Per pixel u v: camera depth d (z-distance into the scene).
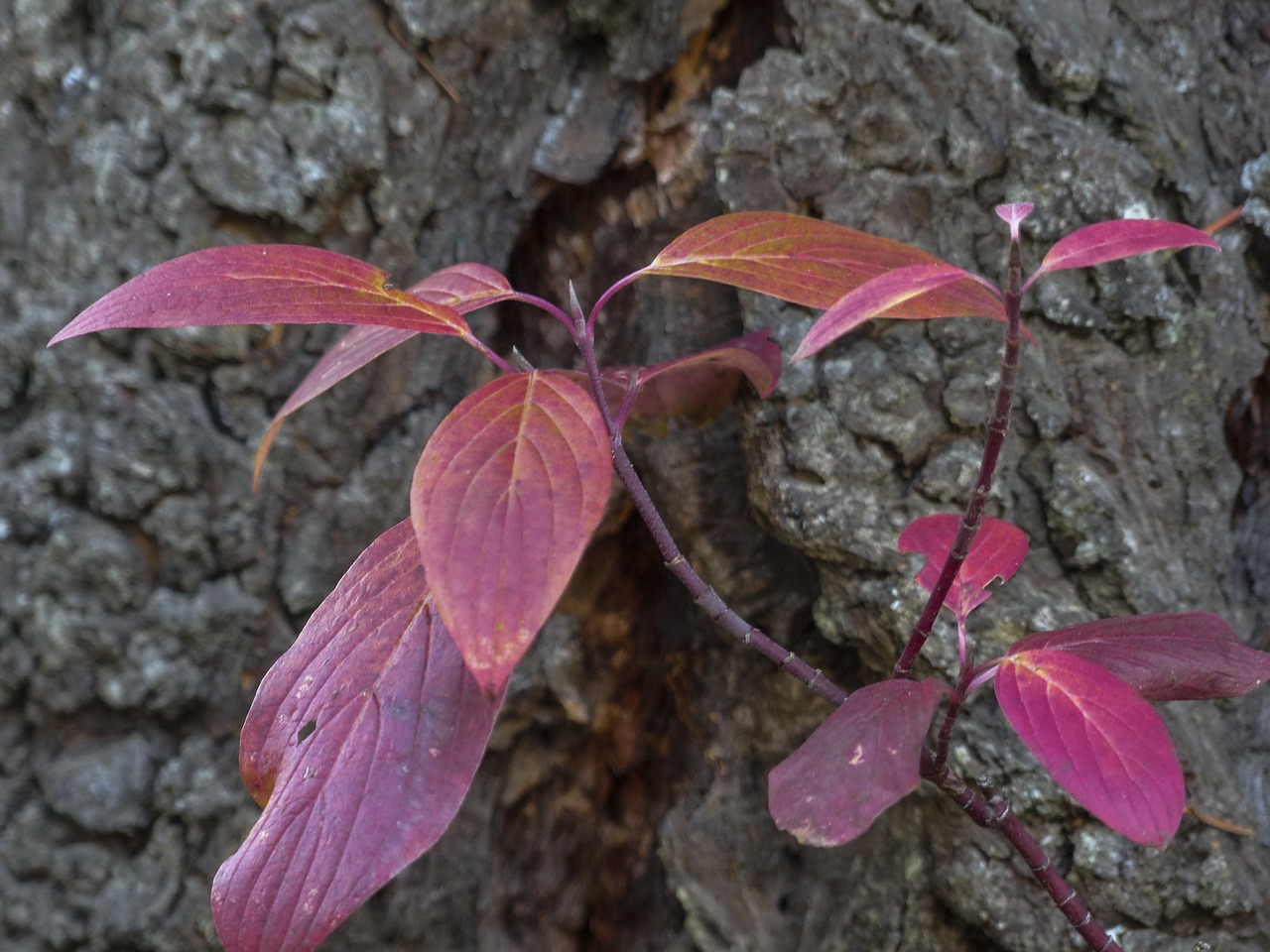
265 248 0.65
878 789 0.65
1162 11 0.84
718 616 0.67
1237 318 0.84
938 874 0.82
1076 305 0.82
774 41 0.83
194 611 0.85
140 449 0.84
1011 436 0.81
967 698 0.80
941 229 0.82
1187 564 0.83
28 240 0.86
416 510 0.61
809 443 0.81
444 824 0.64
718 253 0.68
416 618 0.67
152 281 0.64
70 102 0.85
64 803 0.85
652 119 0.86
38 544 0.85
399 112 0.84
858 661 0.86
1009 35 0.82
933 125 0.82
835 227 0.68
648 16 0.83
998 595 0.80
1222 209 0.84
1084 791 0.64
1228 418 0.85
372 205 0.85
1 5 0.85
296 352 0.86
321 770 0.65
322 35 0.83
